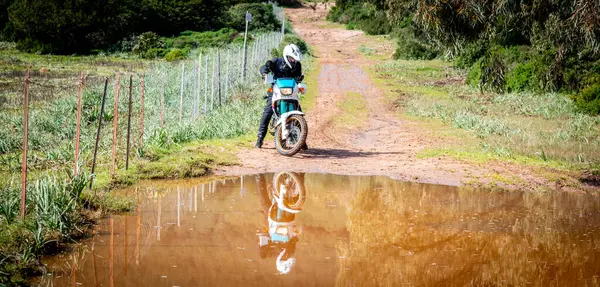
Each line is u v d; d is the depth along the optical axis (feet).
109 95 55.16
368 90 80.12
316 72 100.63
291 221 20.92
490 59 75.72
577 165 32.19
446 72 107.24
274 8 202.59
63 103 49.37
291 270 15.88
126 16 142.41
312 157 33.55
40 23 126.72
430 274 15.92
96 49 135.13
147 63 110.01
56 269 15.51
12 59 109.50
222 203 23.06
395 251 17.88
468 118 51.24
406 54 132.77
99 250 17.12
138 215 20.97
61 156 29.50
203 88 58.23
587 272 16.42
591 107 58.54
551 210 23.45
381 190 26.07
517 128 47.52
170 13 152.97
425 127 49.55
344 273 15.76
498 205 23.98
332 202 23.85
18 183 22.31
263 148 35.42
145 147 31.35
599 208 24.04
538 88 73.05
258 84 71.15
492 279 15.69
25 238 16.55
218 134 38.37
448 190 26.37
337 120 51.80
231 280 14.99
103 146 32.48
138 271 15.49
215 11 163.84
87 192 21.98
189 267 15.90
